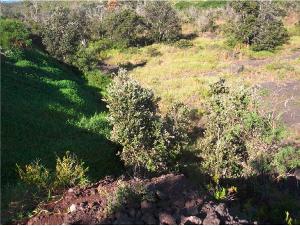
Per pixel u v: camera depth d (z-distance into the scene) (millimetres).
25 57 21812
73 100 16875
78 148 11664
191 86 22156
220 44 34719
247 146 10797
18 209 7281
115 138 11352
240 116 11258
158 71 26906
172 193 7430
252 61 29500
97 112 16906
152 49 33625
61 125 13602
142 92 11828
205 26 41406
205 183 10047
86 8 54531
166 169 11172
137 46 36000
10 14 45812
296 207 9477
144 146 11195
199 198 7430
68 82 19328
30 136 11766
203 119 16203
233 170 10812
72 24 27031
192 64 27969
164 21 37438
